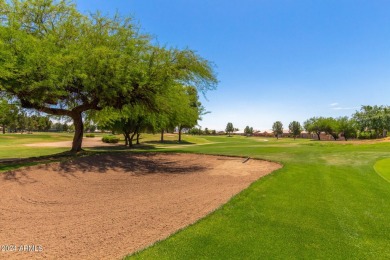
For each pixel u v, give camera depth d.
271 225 6.13
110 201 8.70
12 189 9.21
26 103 16.28
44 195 9.16
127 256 4.79
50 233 6.12
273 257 4.75
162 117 21.66
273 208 7.25
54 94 15.21
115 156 17.44
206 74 16.64
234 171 13.88
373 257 4.84
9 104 15.44
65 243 5.60
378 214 6.98
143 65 15.41
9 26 13.30
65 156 16.55
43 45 13.72
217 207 7.57
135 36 16.64
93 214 7.43
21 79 13.13
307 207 7.40
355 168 14.02
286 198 8.16
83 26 16.11
